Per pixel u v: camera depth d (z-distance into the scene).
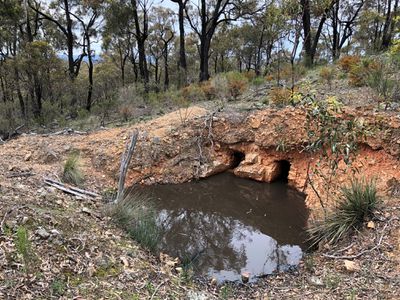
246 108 9.71
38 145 8.63
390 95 7.58
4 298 3.06
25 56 13.52
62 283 3.53
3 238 3.80
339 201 5.65
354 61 10.67
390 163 6.43
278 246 6.00
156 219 6.72
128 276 4.03
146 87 16.11
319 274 4.53
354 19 20.44
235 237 6.49
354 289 3.95
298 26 9.09
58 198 5.62
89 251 4.24
